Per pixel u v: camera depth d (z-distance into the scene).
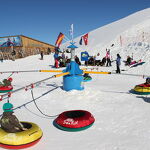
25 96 9.84
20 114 7.36
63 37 9.80
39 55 38.62
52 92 10.22
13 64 30.00
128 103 8.30
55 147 4.91
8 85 11.07
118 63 20.02
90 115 6.12
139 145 4.85
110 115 7.00
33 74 19.52
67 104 8.47
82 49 51.62
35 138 4.86
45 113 7.46
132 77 17.12
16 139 4.67
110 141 5.10
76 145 4.98
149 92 9.53
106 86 12.16
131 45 33.16
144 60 25.17
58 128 6.08
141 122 6.24
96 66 26.48
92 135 5.49
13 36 39.31
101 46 44.72
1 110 7.83
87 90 10.27
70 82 10.21
